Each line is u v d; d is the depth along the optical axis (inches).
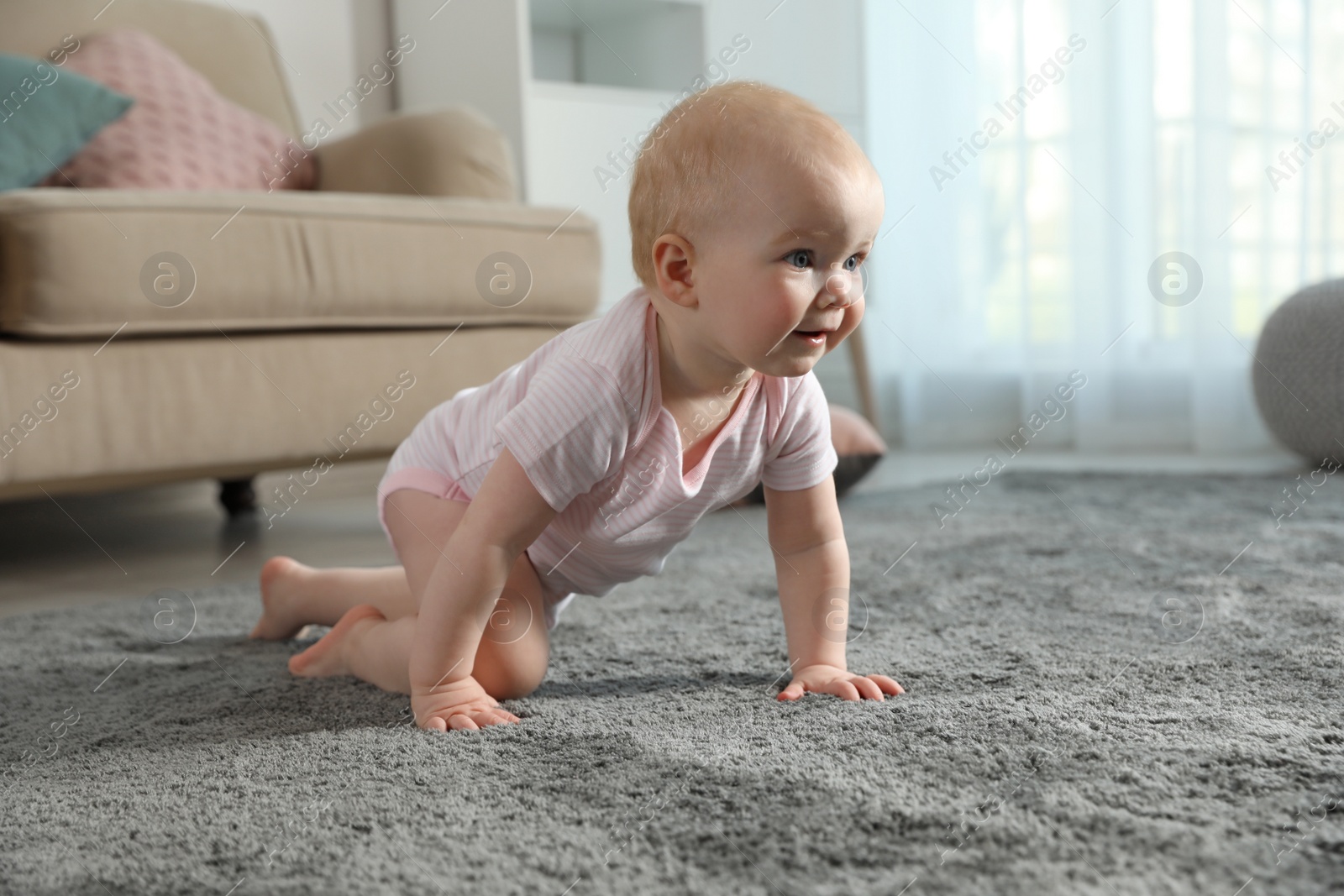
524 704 33.3
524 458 31.2
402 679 34.9
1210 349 97.6
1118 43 101.9
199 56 90.7
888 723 29.8
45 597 55.7
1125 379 104.8
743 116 28.3
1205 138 96.8
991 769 26.1
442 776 27.1
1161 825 22.8
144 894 21.5
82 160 74.1
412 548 36.5
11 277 55.8
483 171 79.4
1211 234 97.3
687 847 22.5
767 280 27.8
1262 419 87.4
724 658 37.8
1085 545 56.2
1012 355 112.2
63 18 85.6
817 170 27.2
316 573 42.6
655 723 30.6
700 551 59.0
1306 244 96.7
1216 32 96.2
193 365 61.0
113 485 59.6
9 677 38.7
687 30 105.3
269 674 38.4
